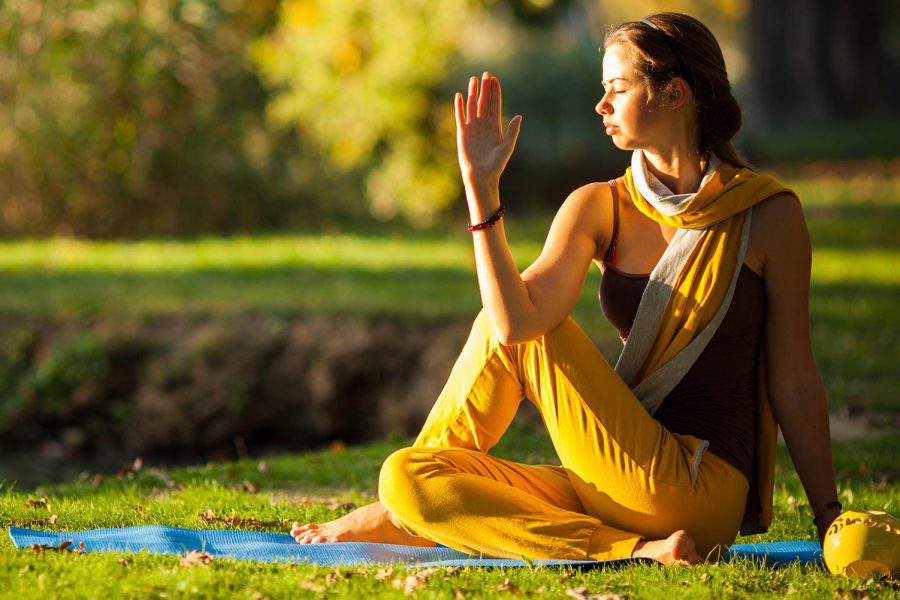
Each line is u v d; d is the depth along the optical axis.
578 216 6.94
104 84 29.11
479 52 40.12
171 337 19.53
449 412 7.12
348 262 25.81
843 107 70.62
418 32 31.66
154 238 30.42
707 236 6.76
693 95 6.83
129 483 10.72
